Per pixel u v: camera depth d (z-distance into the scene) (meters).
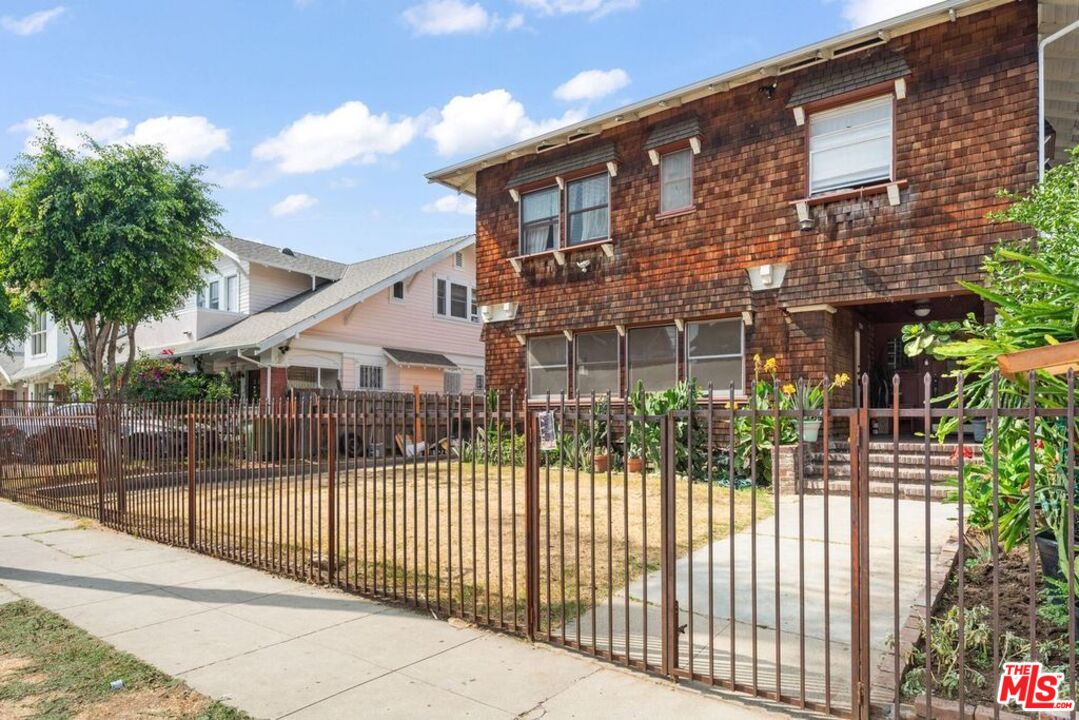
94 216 14.42
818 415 3.44
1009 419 4.48
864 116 10.79
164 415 8.04
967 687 3.39
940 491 8.89
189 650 4.40
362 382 20.77
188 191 15.70
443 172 15.92
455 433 14.94
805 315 11.27
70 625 4.90
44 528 8.55
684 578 5.84
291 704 3.61
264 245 24.14
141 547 7.44
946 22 10.02
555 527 7.64
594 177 13.95
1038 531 4.37
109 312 14.74
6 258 14.16
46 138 14.10
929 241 10.10
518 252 14.97
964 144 9.86
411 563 6.43
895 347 13.91
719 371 12.33
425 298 23.16
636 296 13.16
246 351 18.14
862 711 3.25
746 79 11.72
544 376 14.71
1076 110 12.13
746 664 4.05
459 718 3.43
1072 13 9.41
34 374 26.78
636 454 11.88
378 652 4.34
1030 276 4.23
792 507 8.69
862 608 3.27
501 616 4.69
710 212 12.28
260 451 6.92
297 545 6.91
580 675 3.96
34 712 3.54
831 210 10.98
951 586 5.00
